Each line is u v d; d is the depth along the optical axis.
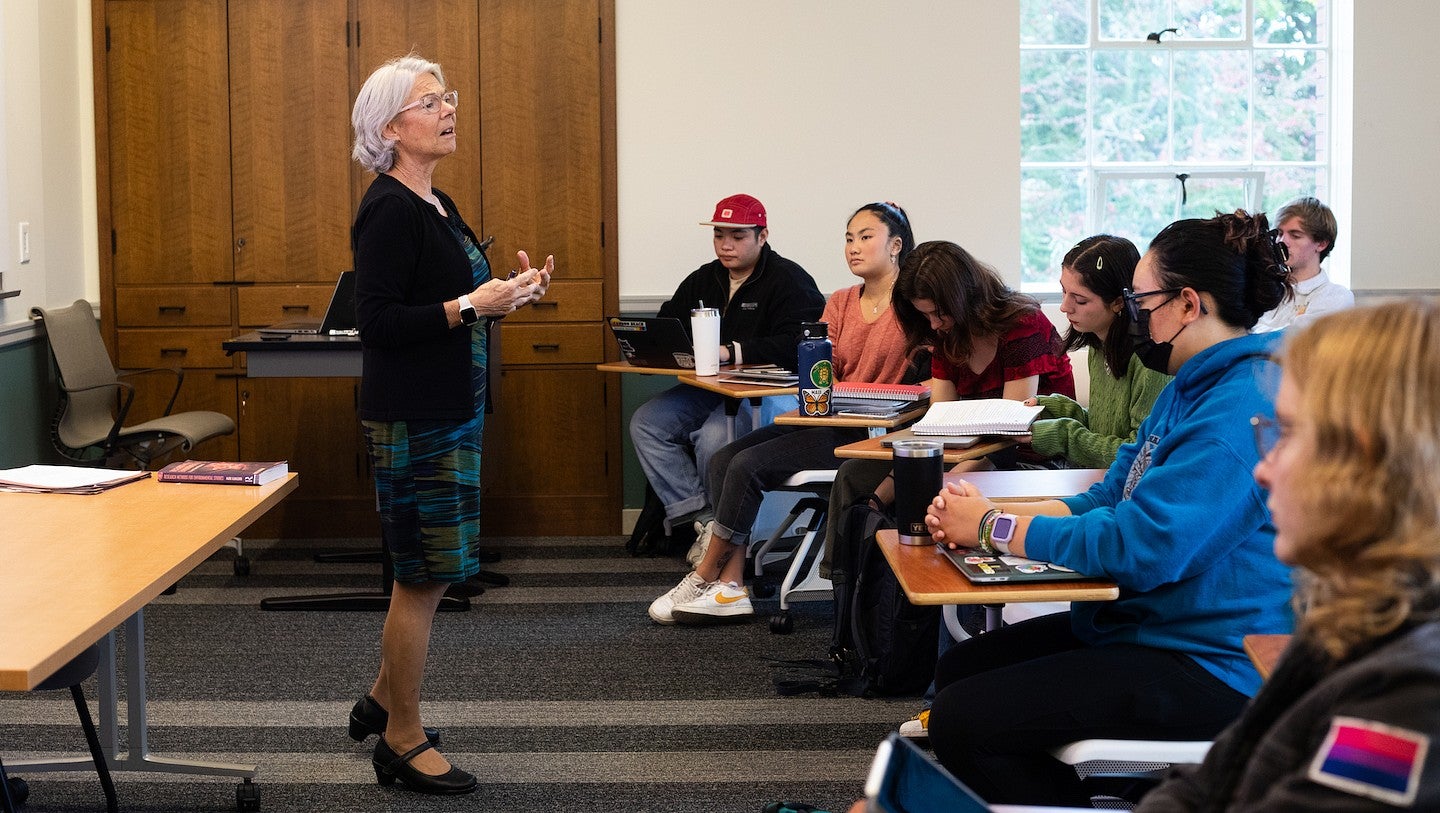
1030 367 3.43
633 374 5.55
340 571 4.99
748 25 5.47
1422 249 5.69
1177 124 5.90
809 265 5.58
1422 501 0.89
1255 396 1.85
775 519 5.06
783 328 4.86
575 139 5.46
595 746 3.19
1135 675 1.87
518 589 4.73
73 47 5.38
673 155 5.50
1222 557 1.87
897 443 2.14
